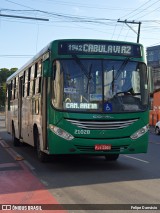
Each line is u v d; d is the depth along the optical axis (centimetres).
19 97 1795
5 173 1159
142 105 1205
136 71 1217
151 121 4503
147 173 1156
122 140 1175
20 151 1753
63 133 1155
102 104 1170
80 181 1034
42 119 1262
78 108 1162
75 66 1184
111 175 1121
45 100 1237
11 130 2100
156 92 4406
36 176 1111
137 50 1230
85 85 1175
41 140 1288
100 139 1162
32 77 1484
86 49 1195
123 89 1195
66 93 1167
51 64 1187
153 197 848
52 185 983
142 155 1639
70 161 1411
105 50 1203
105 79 1187
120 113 1175
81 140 1155
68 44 1191
